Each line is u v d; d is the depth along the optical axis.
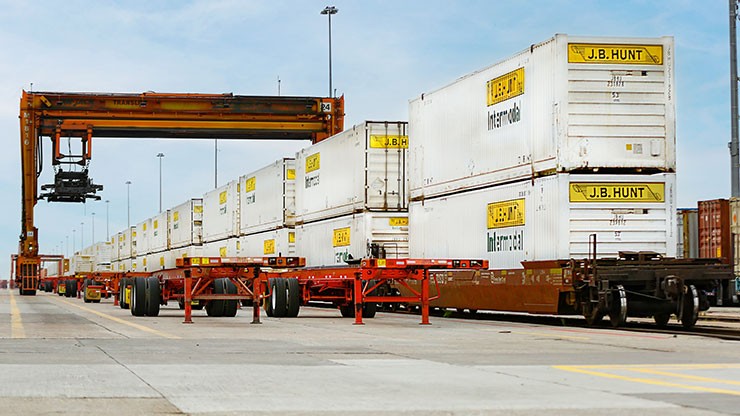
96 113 51.34
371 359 10.98
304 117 53.66
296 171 38.69
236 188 48.12
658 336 15.80
